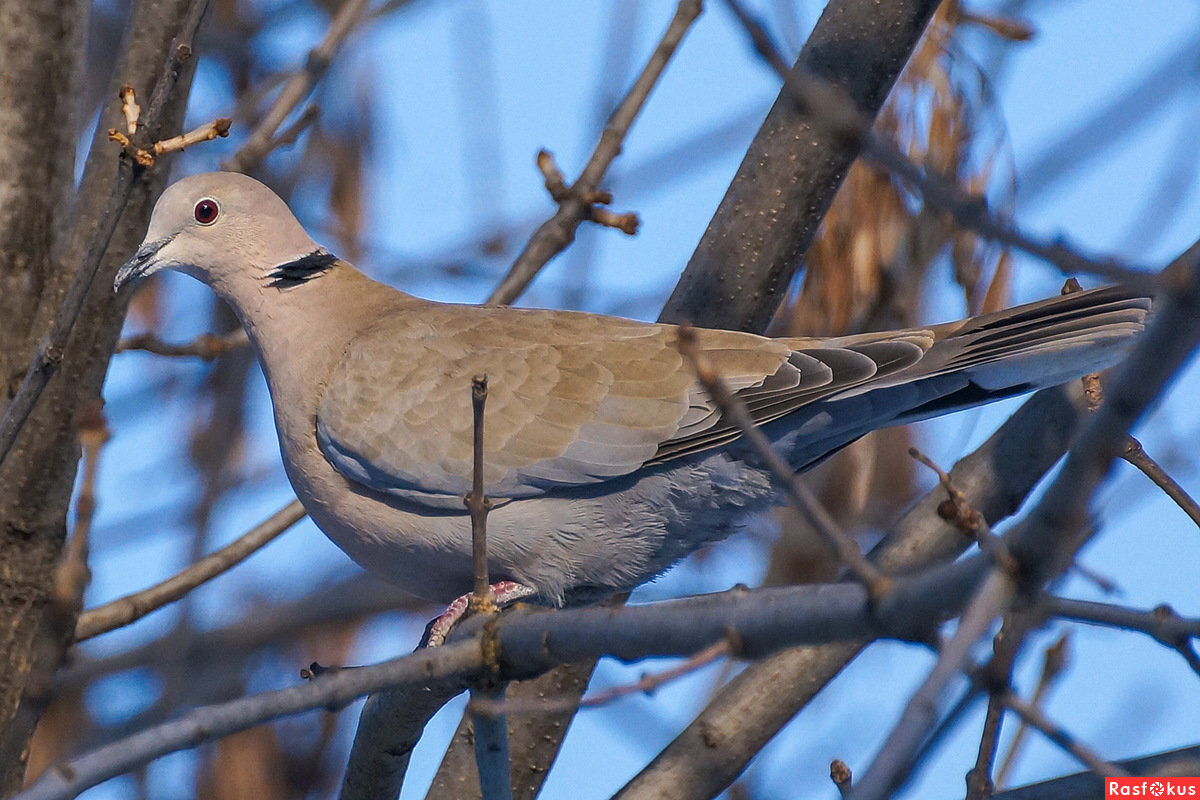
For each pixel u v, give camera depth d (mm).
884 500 13273
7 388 10125
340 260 11203
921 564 10211
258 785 13227
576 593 10414
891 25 10438
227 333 14398
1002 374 9398
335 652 14797
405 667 7160
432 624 9766
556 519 9852
